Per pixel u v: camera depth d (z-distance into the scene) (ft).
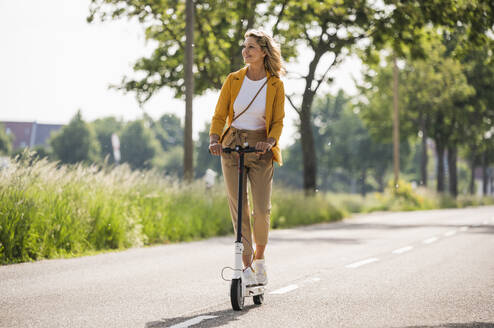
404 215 131.23
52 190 47.80
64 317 23.31
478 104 204.33
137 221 55.36
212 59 106.63
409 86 200.64
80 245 46.88
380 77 204.33
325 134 437.58
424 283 32.53
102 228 50.34
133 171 63.41
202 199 69.62
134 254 46.24
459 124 215.51
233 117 25.21
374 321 23.04
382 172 409.69
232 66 105.29
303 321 22.93
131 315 23.79
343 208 120.16
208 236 65.51
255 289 25.53
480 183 577.02
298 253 48.21
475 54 192.65
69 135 410.72
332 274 35.96
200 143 443.73
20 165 46.32
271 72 25.07
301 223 93.35
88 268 37.52
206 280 32.94
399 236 66.49
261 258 26.07
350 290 30.17
